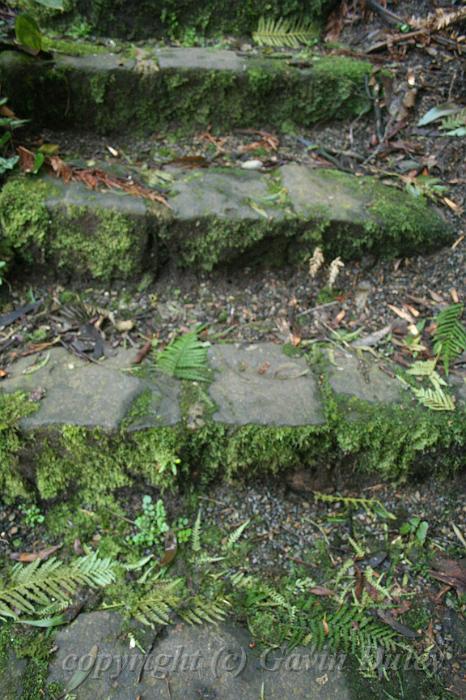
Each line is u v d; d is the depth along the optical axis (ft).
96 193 7.36
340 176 8.40
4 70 7.97
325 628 5.62
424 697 5.29
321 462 6.52
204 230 7.43
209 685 5.24
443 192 8.42
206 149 8.96
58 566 5.90
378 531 6.41
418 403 6.51
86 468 6.26
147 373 6.59
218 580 5.94
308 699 5.18
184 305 7.58
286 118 9.38
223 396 6.40
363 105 9.35
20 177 7.41
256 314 7.55
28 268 7.48
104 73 8.55
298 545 6.27
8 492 6.36
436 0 10.03
